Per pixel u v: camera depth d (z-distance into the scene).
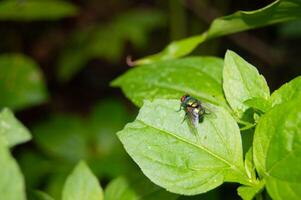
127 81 0.29
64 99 0.67
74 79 0.68
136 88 0.29
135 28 0.60
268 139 0.23
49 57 0.66
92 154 0.50
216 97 0.27
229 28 0.29
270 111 0.23
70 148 0.51
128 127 0.23
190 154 0.23
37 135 0.51
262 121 0.23
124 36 0.60
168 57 0.31
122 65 0.69
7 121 0.22
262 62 0.61
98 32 0.61
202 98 0.27
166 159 0.23
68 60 0.60
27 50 0.66
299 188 0.22
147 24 0.61
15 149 0.54
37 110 0.64
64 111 0.66
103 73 0.69
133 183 0.27
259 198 0.23
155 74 0.29
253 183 0.23
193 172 0.23
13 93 0.49
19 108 0.49
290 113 0.22
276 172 0.22
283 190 0.22
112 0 0.68
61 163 0.49
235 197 0.38
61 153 0.50
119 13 0.66
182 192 0.23
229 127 0.24
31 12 0.43
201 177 0.23
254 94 0.25
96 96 0.68
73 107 0.67
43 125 0.52
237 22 0.28
